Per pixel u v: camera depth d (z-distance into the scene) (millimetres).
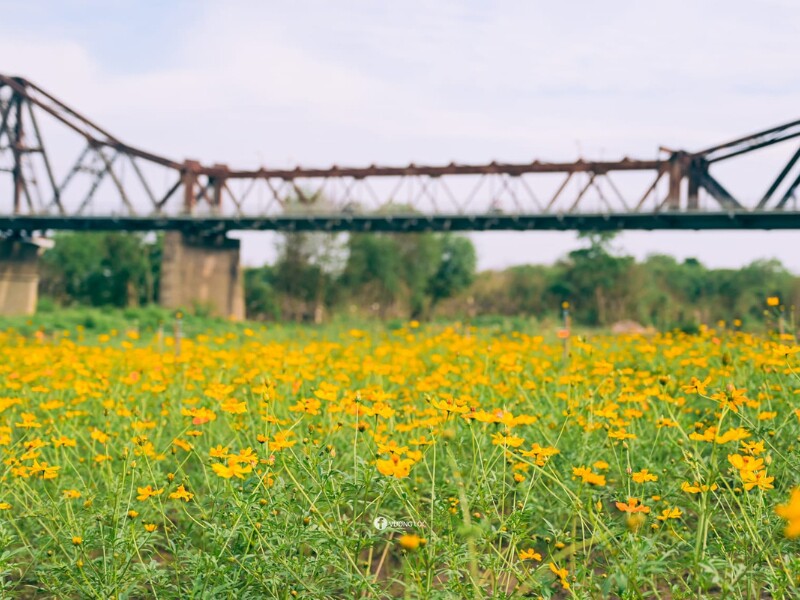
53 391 7992
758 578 3598
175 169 50188
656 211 36844
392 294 56906
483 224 41094
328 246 54094
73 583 3906
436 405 3979
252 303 60125
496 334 16516
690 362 7438
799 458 4336
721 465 4980
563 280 49844
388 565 4660
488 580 3938
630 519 3094
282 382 6492
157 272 67812
